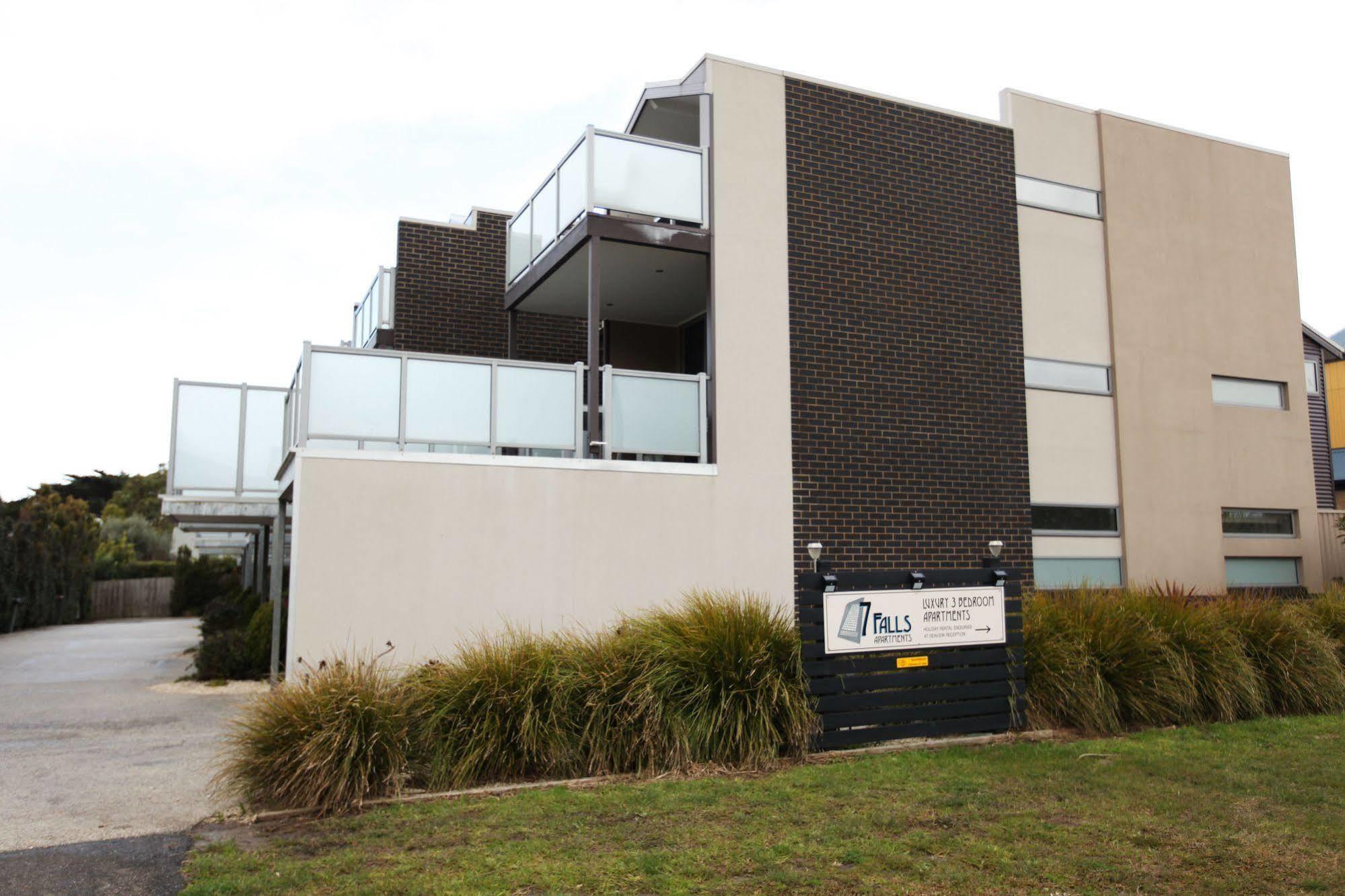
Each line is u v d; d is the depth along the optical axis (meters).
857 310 12.10
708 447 11.20
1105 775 7.14
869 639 8.17
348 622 9.16
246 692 11.72
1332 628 10.84
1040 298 14.01
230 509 12.17
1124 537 14.16
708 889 4.76
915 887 4.82
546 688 7.41
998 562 9.01
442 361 10.00
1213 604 10.56
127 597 33.25
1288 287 16.20
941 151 12.98
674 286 12.84
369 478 9.41
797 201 11.96
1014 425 12.95
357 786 6.37
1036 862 5.17
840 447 11.74
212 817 6.18
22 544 25.53
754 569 11.04
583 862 5.16
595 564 10.25
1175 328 15.00
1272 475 15.52
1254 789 6.76
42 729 9.19
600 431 10.81
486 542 9.80
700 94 11.76
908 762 7.57
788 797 6.50
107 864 5.22
